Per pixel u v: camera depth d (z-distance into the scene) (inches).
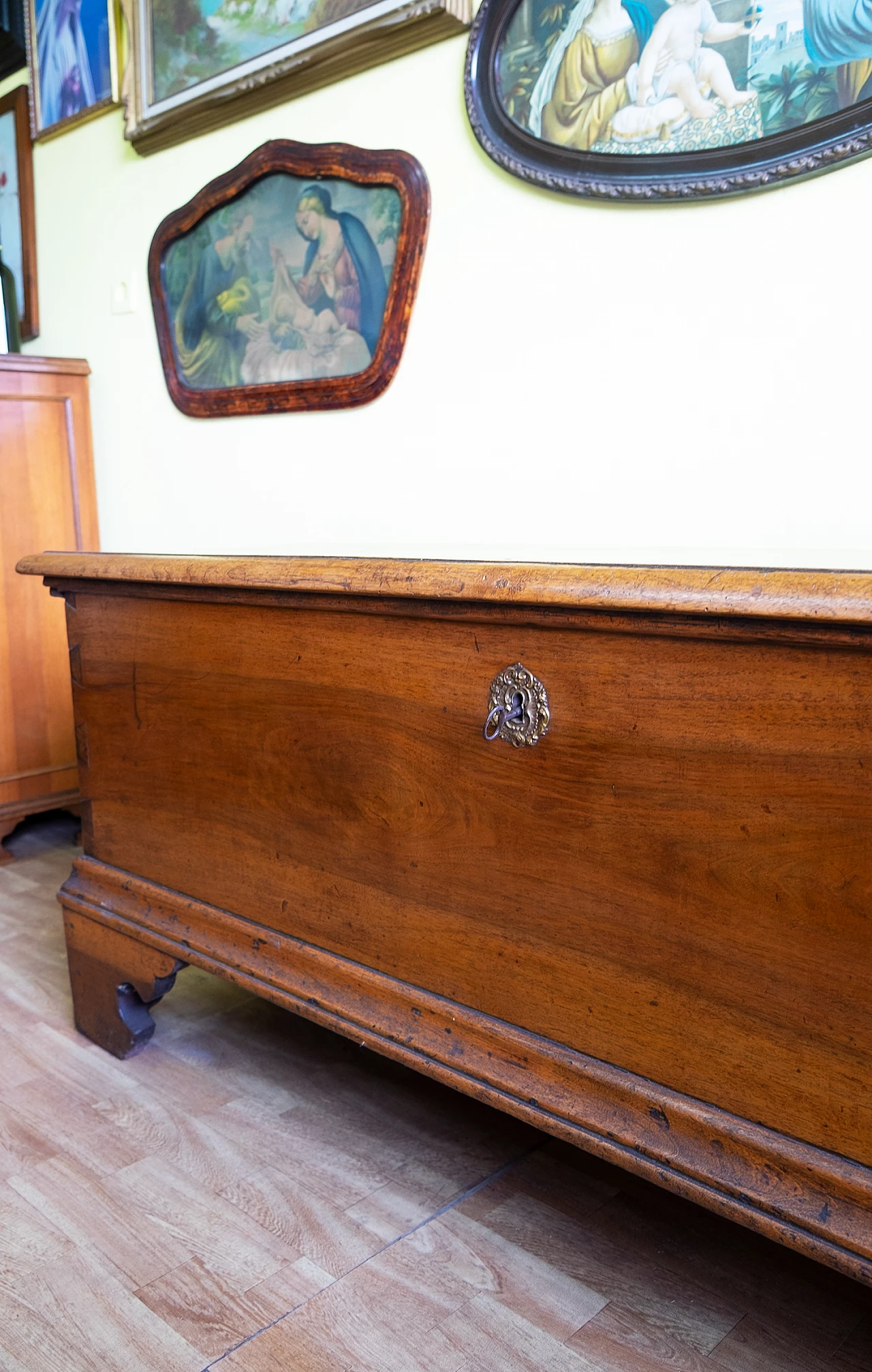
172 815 71.3
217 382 110.0
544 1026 51.6
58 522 123.6
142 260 116.7
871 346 66.4
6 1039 81.2
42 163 128.0
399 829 56.2
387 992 58.1
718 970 44.4
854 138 64.3
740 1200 44.0
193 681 67.2
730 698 42.4
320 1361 49.7
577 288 80.1
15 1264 56.4
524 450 85.7
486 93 81.7
